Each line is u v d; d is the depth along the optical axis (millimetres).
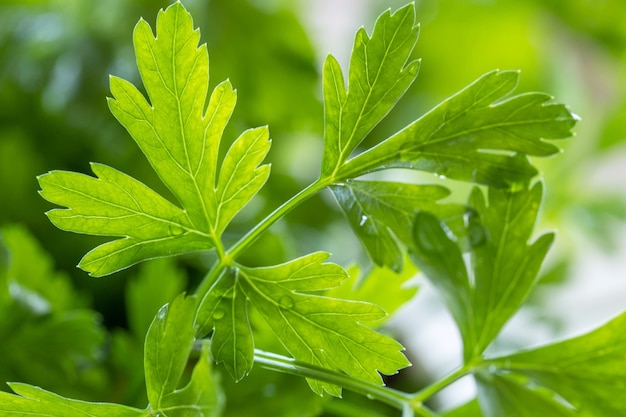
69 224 300
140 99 299
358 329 302
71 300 376
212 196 305
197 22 470
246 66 473
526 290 325
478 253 323
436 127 310
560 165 592
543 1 611
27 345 351
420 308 490
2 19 469
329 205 482
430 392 322
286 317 304
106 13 457
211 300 304
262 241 408
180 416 294
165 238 305
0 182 431
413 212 316
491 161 311
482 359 326
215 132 303
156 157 302
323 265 305
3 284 355
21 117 450
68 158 446
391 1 607
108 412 296
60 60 449
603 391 322
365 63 306
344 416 361
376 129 548
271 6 485
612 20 629
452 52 600
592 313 502
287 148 514
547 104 309
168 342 295
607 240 577
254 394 346
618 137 597
